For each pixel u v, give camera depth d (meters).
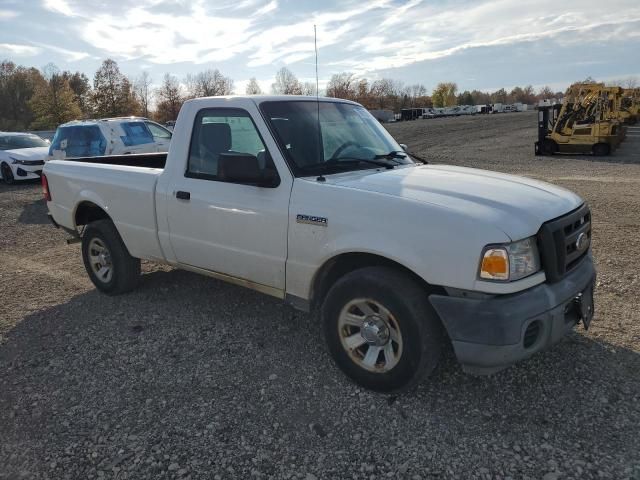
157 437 3.11
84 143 12.80
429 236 3.07
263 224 3.84
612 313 4.57
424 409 3.30
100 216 5.79
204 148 4.34
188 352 4.15
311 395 3.49
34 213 10.77
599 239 7.07
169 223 4.59
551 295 3.08
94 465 2.89
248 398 3.48
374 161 4.11
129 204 4.93
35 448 3.06
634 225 7.86
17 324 4.88
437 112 96.25
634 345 3.96
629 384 3.45
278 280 3.88
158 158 6.83
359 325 3.46
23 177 15.31
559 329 3.14
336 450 2.96
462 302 2.99
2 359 4.18
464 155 22.77
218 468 2.84
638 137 29.94
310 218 3.54
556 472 2.71
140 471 2.83
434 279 3.06
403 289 3.19
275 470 2.81
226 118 4.18
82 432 3.18
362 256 3.48
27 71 83.50
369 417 3.24
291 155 3.81
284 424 3.19
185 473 2.80
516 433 3.04
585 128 21.80
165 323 4.72
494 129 41.00
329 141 4.10
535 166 18.48
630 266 5.82
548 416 3.18
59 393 3.63
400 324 3.21
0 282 6.17
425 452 2.91
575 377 3.56
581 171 16.61
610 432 3.00
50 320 4.93
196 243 4.41
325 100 4.53
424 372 3.22
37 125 64.88
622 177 14.58
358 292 3.37
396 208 3.22
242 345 4.24
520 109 102.75
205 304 5.14
